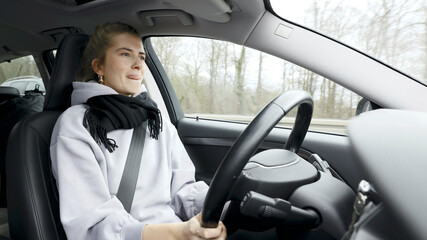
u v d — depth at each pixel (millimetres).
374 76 1524
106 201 1019
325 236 688
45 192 1035
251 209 635
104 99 1184
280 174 734
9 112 1988
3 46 2305
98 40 1252
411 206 323
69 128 1076
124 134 1187
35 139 1102
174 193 1261
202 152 2066
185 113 2385
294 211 655
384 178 363
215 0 1451
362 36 1599
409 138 405
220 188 648
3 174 1925
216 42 2025
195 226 775
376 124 473
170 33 1990
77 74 1298
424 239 297
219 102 2320
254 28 1665
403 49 1563
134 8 1731
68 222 947
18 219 994
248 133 655
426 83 1484
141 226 920
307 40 1607
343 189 760
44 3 1858
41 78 2520
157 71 2307
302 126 864
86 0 1797
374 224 376
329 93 1634
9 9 1950
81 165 1032
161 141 1291
